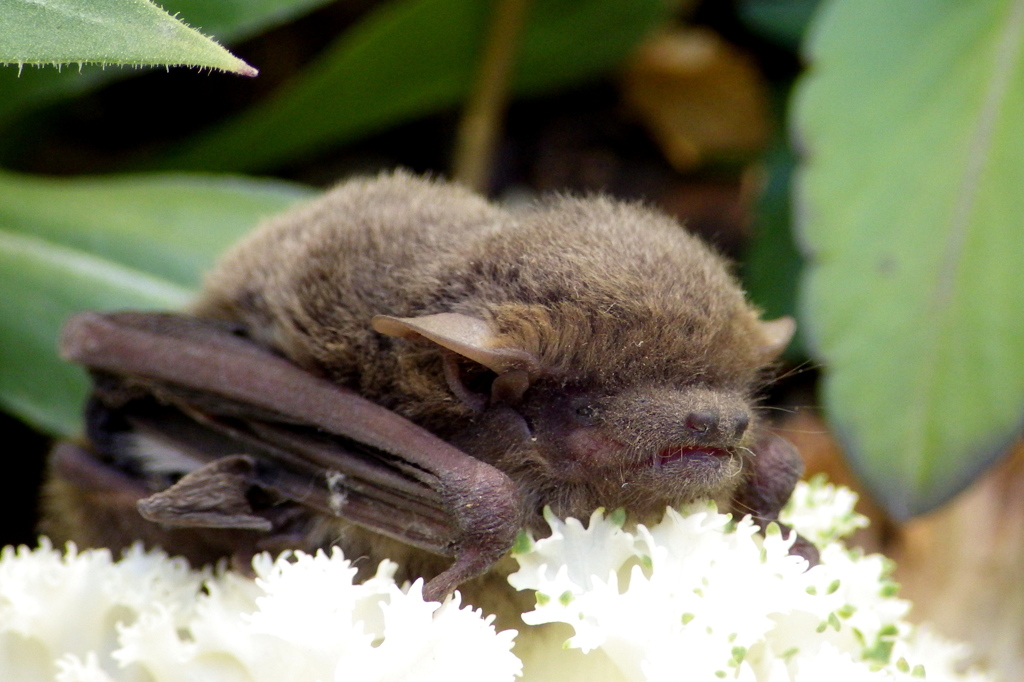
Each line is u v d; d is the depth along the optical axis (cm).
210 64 57
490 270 59
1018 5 62
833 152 62
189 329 60
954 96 61
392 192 60
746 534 58
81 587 59
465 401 59
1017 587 64
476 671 58
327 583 58
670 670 58
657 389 59
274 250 60
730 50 75
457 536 58
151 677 59
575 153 74
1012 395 61
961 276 61
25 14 57
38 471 64
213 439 60
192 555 60
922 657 60
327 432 59
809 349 61
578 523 58
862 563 59
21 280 62
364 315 59
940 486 61
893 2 62
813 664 58
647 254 59
